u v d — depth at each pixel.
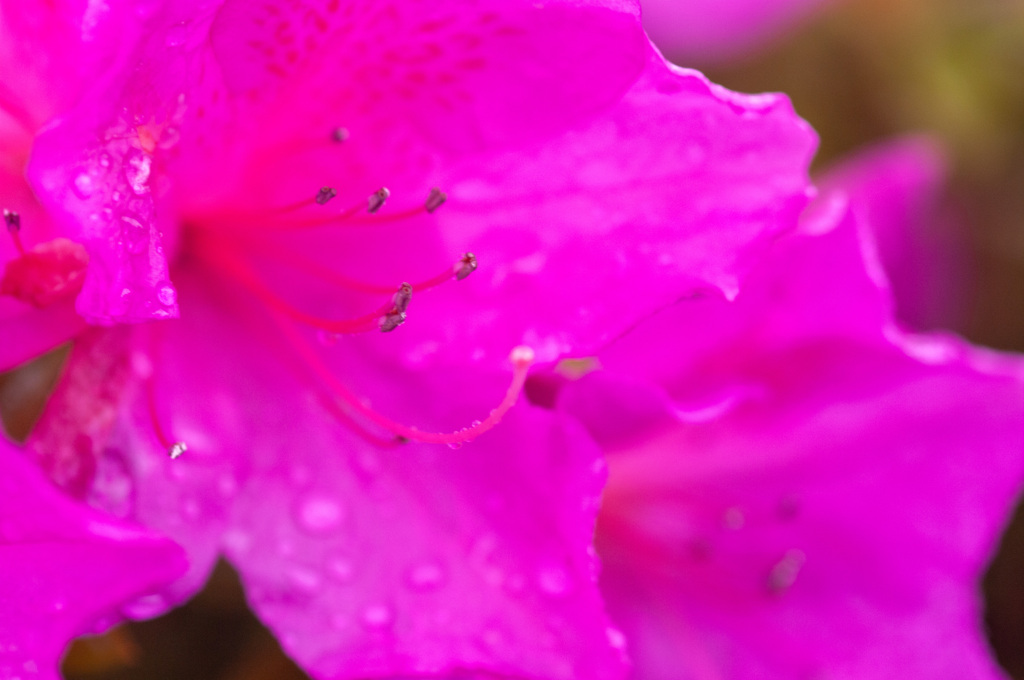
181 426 0.18
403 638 0.18
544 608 0.18
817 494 0.21
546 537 0.18
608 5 0.17
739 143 0.18
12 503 0.16
